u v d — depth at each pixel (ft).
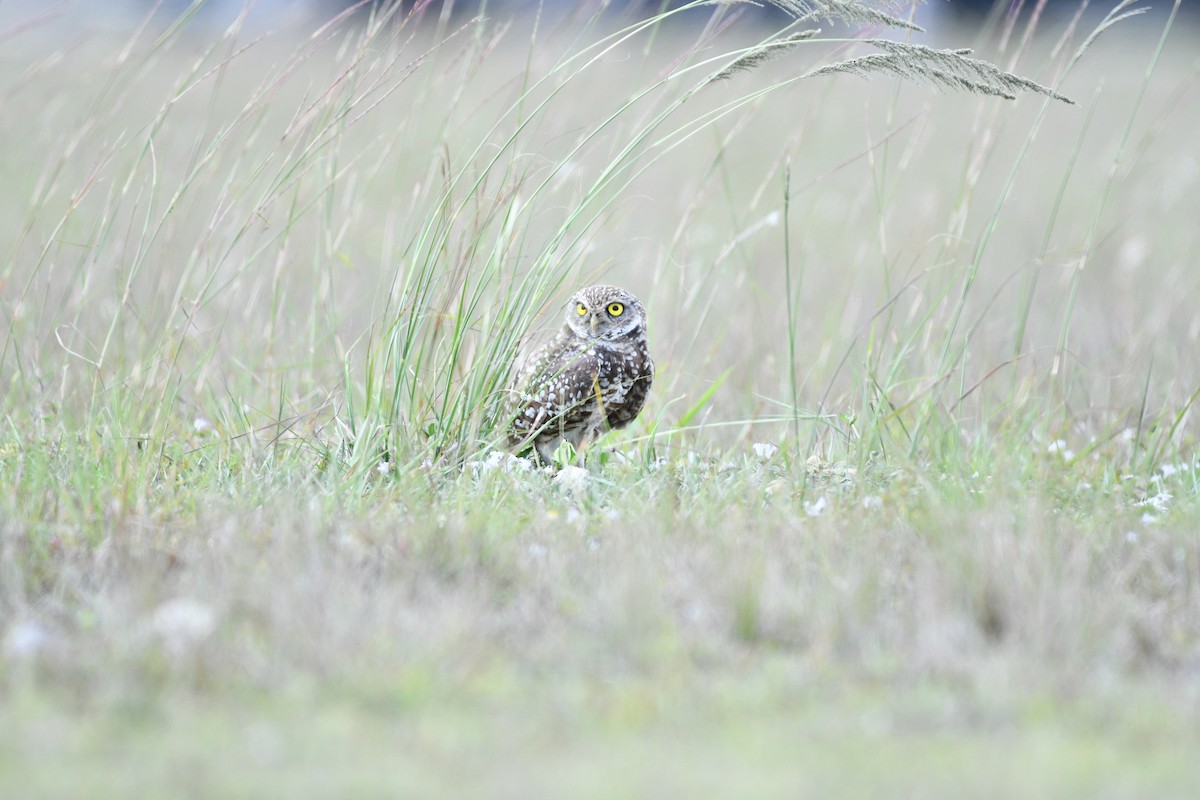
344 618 22.38
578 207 35.50
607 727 19.48
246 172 62.80
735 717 19.86
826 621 22.86
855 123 96.37
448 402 35.53
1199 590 25.02
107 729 19.07
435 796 17.24
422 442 34.58
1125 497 33.04
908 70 34.06
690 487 32.30
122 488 29.30
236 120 37.35
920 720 19.77
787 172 37.81
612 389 36.55
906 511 29.12
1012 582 23.41
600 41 35.19
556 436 37.09
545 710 20.02
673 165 83.05
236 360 40.19
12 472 31.78
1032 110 104.88
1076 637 22.03
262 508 28.89
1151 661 22.31
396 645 21.75
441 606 23.27
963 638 22.39
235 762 18.17
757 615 23.07
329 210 40.45
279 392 39.06
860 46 41.52
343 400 37.32
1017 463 33.35
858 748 18.84
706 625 23.16
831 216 74.84
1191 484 33.99
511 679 20.89
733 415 41.93
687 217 42.27
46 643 21.71
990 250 72.13
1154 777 17.84
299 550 25.73
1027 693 20.52
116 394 35.32
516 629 22.93
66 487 29.84
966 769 18.12
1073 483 33.19
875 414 36.29
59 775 17.67
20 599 23.98
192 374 38.04
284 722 19.45
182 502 29.89
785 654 22.52
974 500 29.30
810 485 32.68
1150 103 109.29
